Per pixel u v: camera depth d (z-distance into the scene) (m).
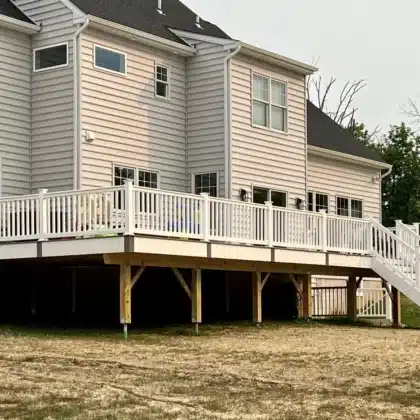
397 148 40.78
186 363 12.50
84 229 16.64
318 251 21.03
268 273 20.09
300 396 9.91
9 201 17.77
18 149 19.98
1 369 11.44
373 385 10.77
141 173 21.19
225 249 18.33
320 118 30.64
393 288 22.56
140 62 21.28
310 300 21.69
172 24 23.69
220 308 22.19
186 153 22.56
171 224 17.00
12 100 19.94
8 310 20.20
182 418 8.58
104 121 20.14
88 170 19.66
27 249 17.39
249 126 22.58
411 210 39.62
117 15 21.22
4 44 19.86
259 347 14.84
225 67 21.97
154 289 21.09
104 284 20.69
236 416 8.71
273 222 19.83
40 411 8.79
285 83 24.00
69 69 19.72
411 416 8.89
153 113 21.58
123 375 11.19
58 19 20.00
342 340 16.47
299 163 24.39
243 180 22.25
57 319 19.69
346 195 28.98
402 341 16.41
